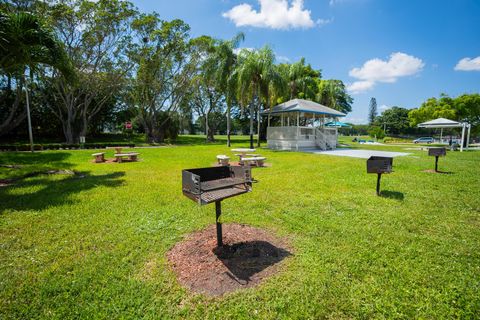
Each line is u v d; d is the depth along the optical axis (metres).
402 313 2.06
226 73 19.52
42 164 10.64
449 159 12.27
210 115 35.66
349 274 2.58
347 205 4.87
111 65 24.80
